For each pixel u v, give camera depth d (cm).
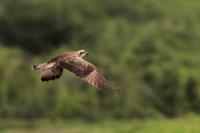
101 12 6394
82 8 6372
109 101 4912
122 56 5400
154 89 5178
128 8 6431
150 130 4262
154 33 5544
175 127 4125
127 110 4903
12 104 4919
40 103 4934
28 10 6400
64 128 4681
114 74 5094
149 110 4931
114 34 5694
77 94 4934
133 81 5088
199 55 5462
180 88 5112
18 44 6419
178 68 5241
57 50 5966
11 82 4981
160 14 6297
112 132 4488
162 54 5394
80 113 4891
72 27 6300
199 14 5909
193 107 5081
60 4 6372
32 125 4766
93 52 5541
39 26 6450
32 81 5019
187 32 5644
